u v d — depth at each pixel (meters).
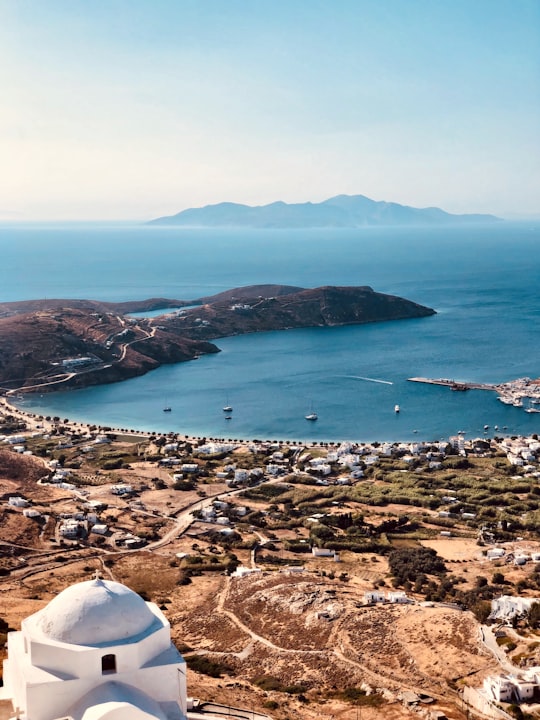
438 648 82.38
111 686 46.62
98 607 47.94
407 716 68.12
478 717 67.69
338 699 73.25
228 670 81.88
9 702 49.19
